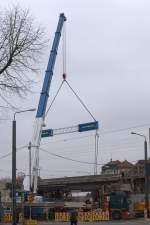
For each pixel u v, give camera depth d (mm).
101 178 146750
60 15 107562
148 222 65812
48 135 108125
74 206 90688
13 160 47875
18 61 25172
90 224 61094
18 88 25750
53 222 71875
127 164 173000
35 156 95438
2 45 24719
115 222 67500
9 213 79812
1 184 103312
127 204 82250
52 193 160000
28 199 71938
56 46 104688
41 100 100125
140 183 132500
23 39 25047
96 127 107688
